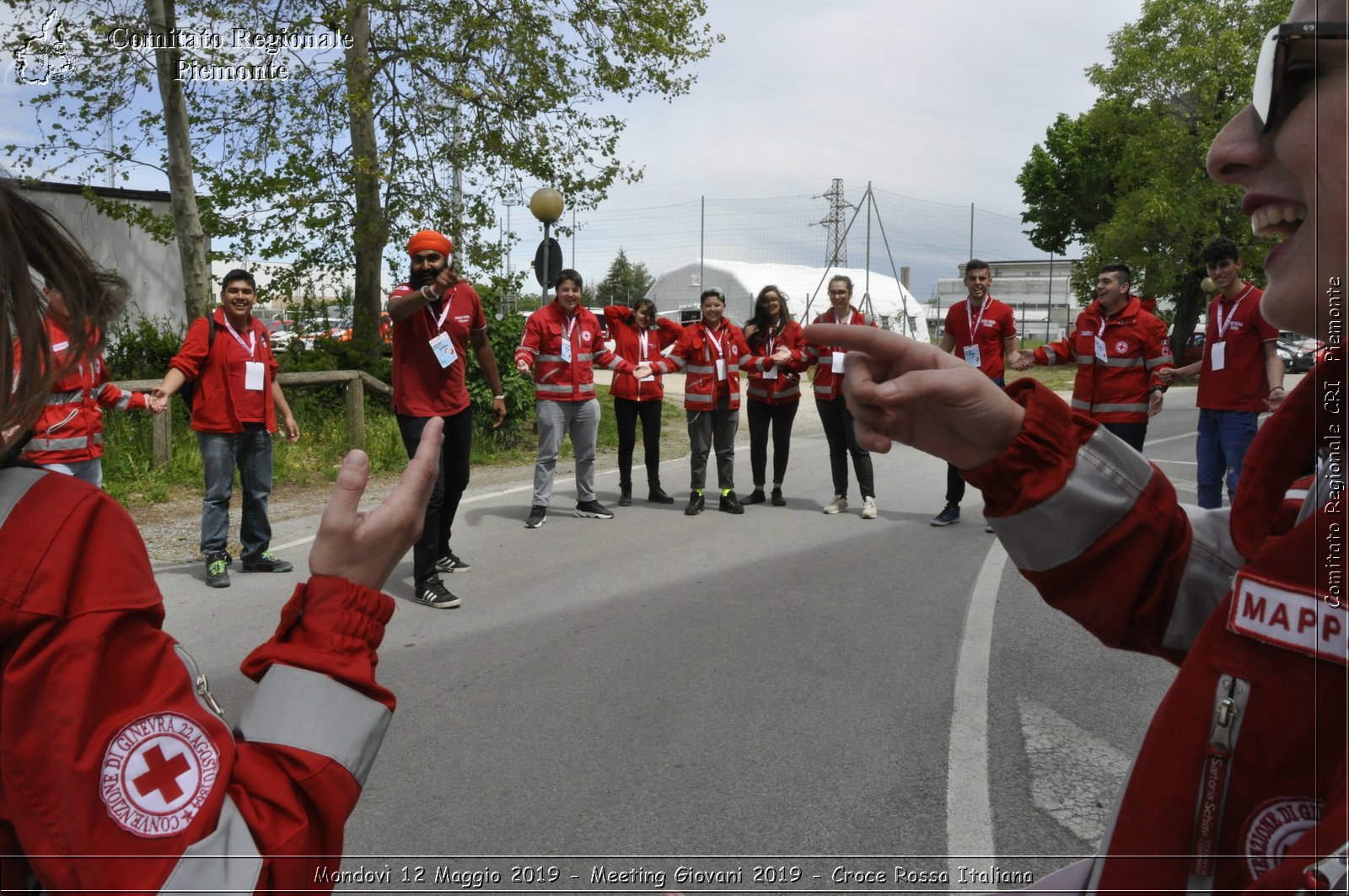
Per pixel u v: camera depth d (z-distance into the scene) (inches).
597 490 357.7
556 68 494.6
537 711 144.9
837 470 312.5
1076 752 129.4
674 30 492.7
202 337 219.8
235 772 29.9
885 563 239.5
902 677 158.1
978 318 289.1
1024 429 34.9
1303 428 28.0
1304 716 24.9
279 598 210.5
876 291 1296.8
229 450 224.8
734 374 313.9
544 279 486.6
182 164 431.5
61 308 30.6
